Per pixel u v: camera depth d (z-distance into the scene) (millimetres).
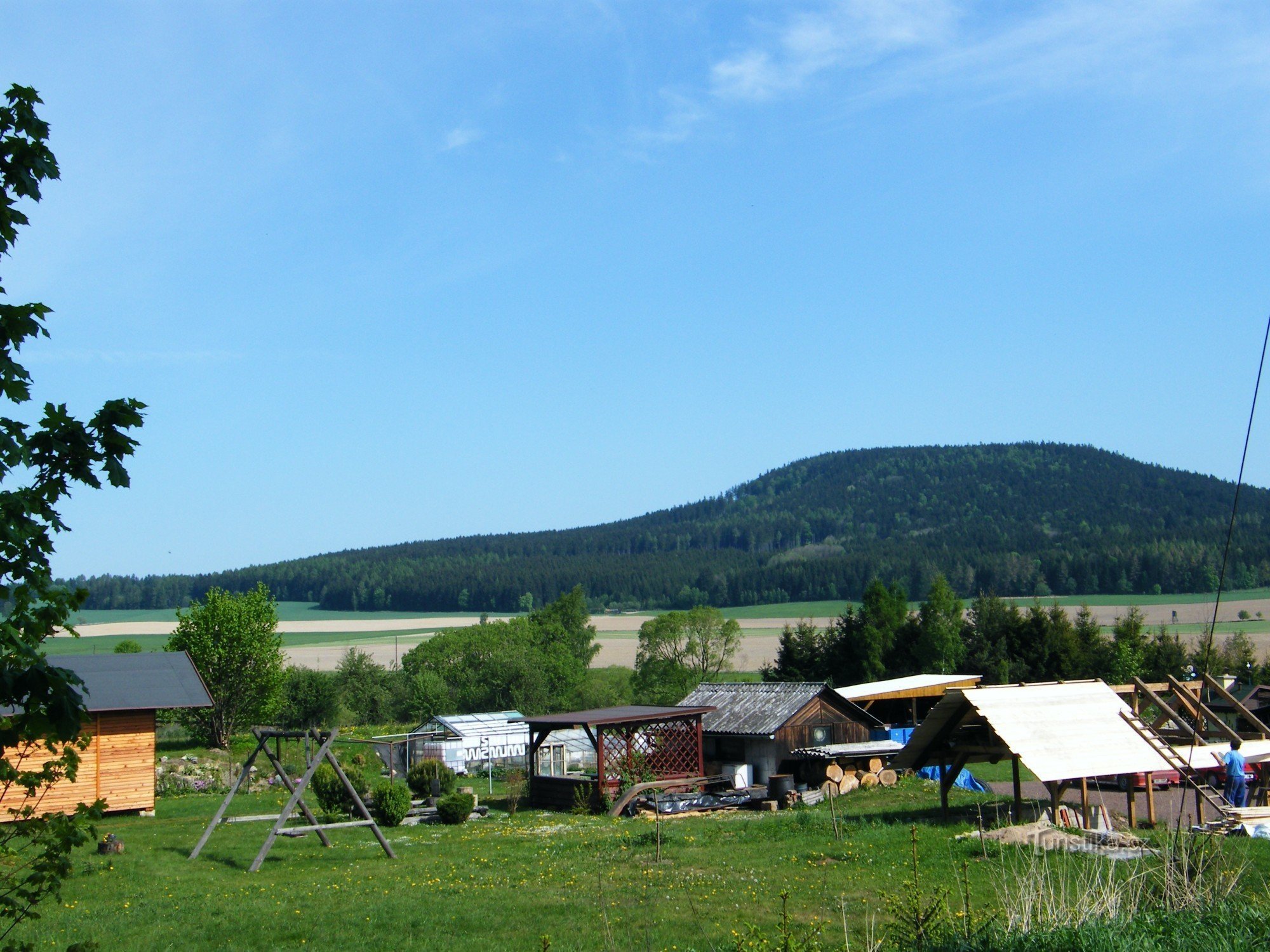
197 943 14750
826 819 24953
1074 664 64625
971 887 15750
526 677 76812
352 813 29562
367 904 16953
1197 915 10727
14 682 5289
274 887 19188
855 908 15219
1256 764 25203
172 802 35344
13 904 5980
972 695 21828
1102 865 15922
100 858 22375
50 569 5852
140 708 30562
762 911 15258
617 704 76000
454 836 26109
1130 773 20594
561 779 34438
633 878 18359
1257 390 10305
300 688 64250
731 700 42438
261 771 43781
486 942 14211
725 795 34875
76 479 6145
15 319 5840
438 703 72812
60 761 5988
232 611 53625
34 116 6125
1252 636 96125
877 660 66688
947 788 23734
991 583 175000
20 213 6066
